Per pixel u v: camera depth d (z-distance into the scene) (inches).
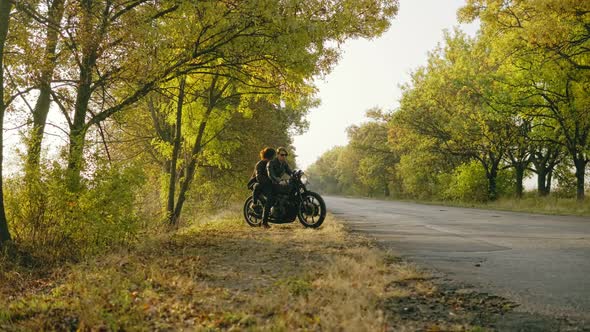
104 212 344.5
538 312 161.9
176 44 424.8
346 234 402.3
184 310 165.6
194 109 619.5
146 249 318.3
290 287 189.8
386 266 245.3
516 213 784.9
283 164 457.4
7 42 391.5
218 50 418.3
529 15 885.8
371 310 159.9
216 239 369.1
